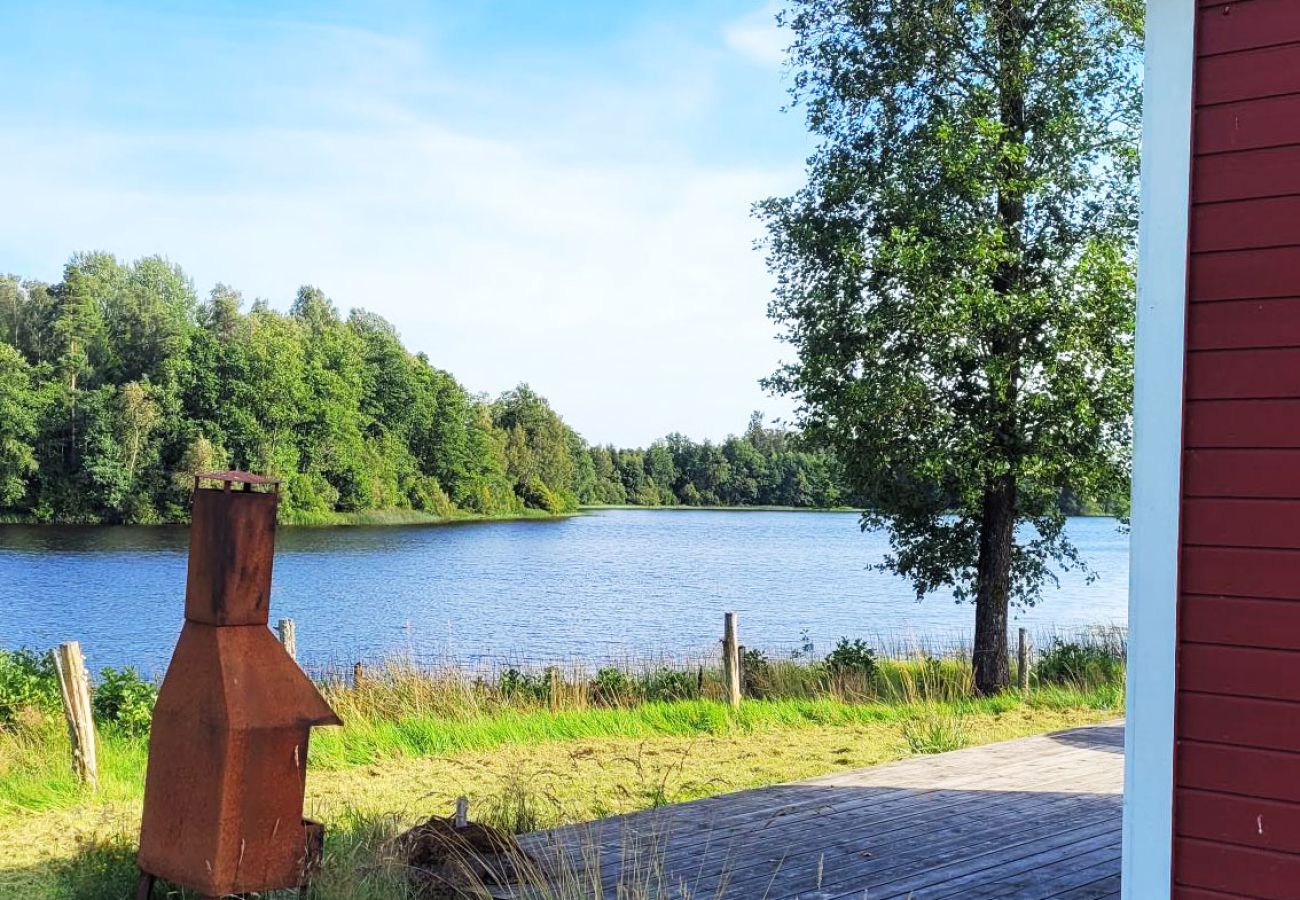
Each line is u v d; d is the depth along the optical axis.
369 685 12.32
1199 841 3.22
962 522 15.57
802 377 14.12
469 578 43.34
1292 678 3.11
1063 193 13.91
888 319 13.59
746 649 15.70
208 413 74.62
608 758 9.82
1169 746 3.27
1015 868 5.09
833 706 12.37
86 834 6.84
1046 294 13.15
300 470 79.81
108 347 75.56
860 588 41.28
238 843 4.51
